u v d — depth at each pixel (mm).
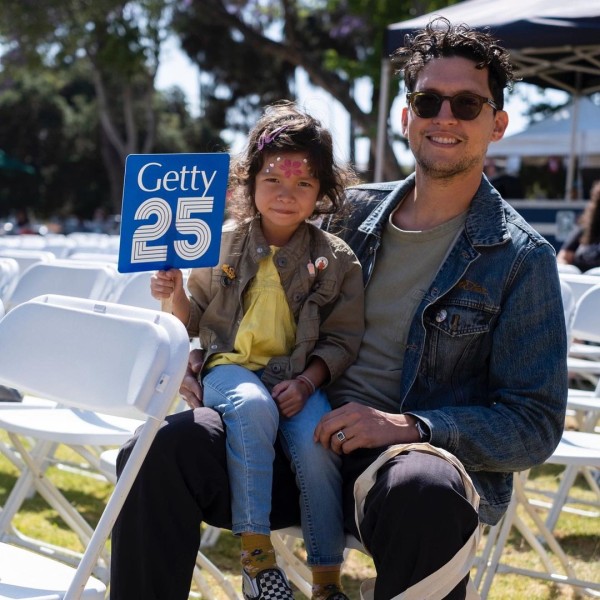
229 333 2994
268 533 2572
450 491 2365
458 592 2422
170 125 50188
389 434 2674
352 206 3176
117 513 2311
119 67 21109
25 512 5219
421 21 10172
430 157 2904
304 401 2826
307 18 29969
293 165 2951
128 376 2387
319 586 2682
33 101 47312
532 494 5742
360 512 2527
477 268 2859
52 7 20609
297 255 2988
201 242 2832
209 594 3486
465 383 2891
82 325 2559
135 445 2328
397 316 2951
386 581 2383
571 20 8930
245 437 2615
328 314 2996
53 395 2559
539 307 2793
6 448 3850
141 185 2695
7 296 4707
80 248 8531
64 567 2494
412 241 2971
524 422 2738
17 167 30891
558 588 4312
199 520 2570
